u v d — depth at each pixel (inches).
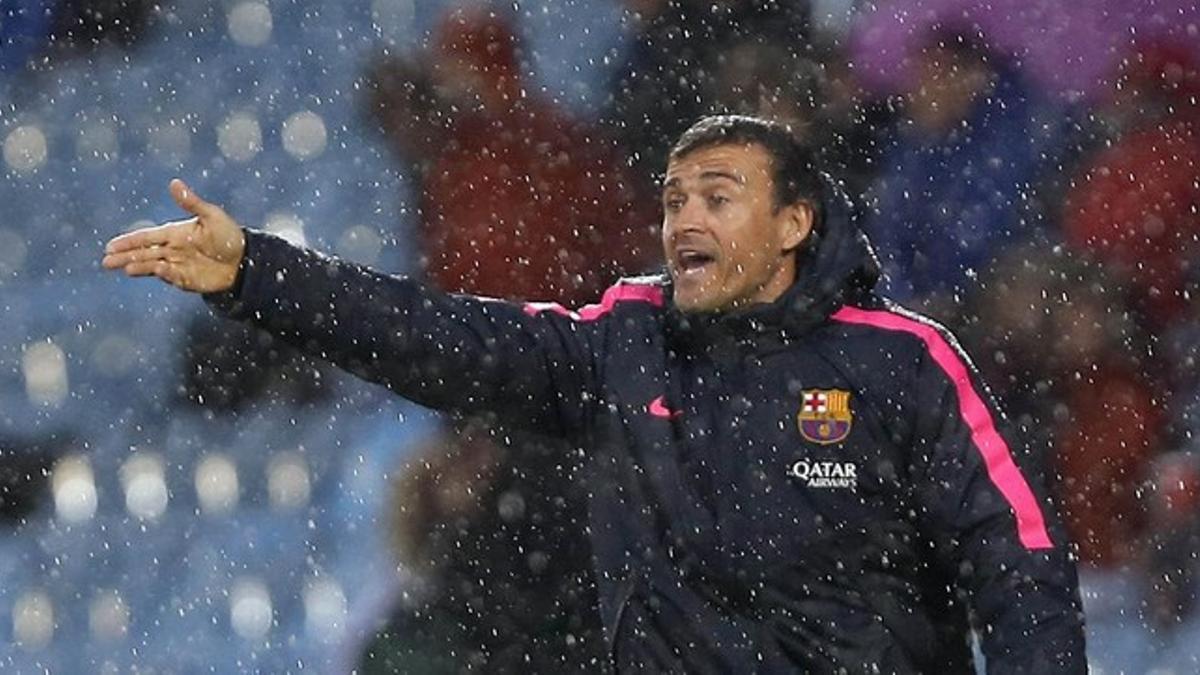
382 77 1130.0
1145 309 1071.6
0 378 1087.6
